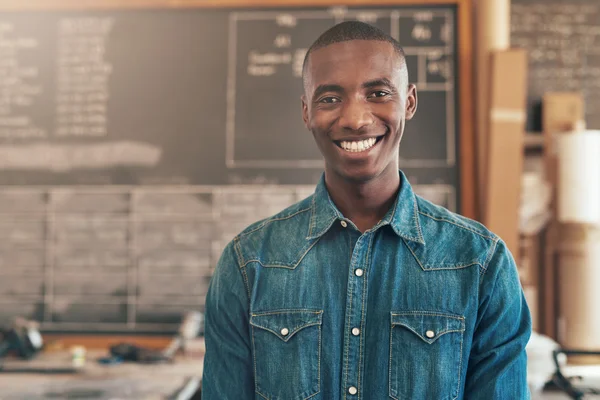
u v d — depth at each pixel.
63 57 2.20
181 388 1.57
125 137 2.17
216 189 2.14
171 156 2.15
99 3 2.20
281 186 2.13
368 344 0.89
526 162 2.13
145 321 2.11
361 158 0.88
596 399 1.51
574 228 2.04
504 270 0.90
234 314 0.94
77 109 2.18
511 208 2.00
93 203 2.15
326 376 0.89
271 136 2.15
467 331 0.88
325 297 0.91
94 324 2.12
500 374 0.87
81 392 1.53
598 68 2.16
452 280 0.89
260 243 0.97
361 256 0.92
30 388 1.57
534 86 2.17
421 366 0.87
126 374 1.74
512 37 2.19
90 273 2.13
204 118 2.16
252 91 2.16
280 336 0.90
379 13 2.15
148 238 2.13
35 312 2.12
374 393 0.88
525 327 0.91
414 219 0.95
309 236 0.95
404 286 0.90
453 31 2.13
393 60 0.90
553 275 2.07
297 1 2.16
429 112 2.12
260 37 2.18
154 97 2.18
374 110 0.88
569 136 2.05
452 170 2.10
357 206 0.96
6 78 2.20
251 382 0.94
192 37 2.19
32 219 2.15
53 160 2.16
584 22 2.18
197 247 2.13
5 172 2.17
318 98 0.90
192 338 2.02
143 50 2.19
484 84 2.08
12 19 2.21
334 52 0.89
